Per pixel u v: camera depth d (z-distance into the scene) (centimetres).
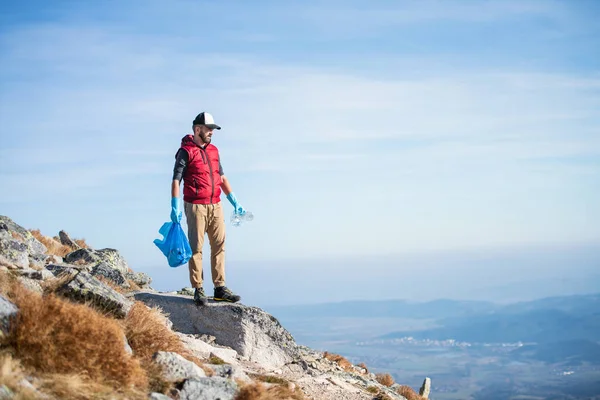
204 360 900
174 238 1030
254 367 995
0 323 654
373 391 1096
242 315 1055
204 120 1057
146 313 864
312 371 1086
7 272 820
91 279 884
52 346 637
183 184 1070
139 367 698
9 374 576
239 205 1155
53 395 596
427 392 1494
